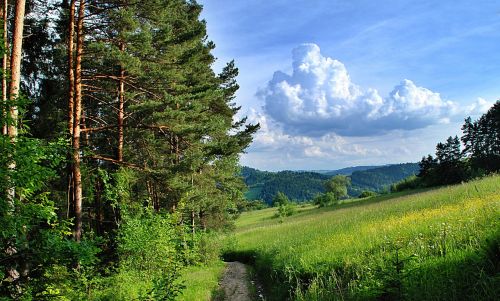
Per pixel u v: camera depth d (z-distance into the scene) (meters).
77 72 14.12
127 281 11.67
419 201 20.05
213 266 23.44
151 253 14.86
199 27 20.83
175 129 17.97
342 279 9.36
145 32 15.50
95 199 19.70
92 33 15.81
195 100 19.83
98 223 19.16
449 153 78.88
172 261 16.64
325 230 18.59
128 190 17.23
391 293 6.62
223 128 20.28
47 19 17.89
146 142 20.38
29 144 5.00
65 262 4.84
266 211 117.94
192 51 20.84
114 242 14.53
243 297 13.69
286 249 16.78
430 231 9.62
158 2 16.38
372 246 10.55
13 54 9.38
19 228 4.64
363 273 8.79
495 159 72.38
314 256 12.09
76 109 13.90
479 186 18.45
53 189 16.83
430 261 6.70
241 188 37.53
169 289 6.78
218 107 29.66
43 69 19.19
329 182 127.62
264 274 16.91
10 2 15.08
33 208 4.97
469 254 6.13
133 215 15.99
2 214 4.60
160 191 21.78
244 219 93.25
